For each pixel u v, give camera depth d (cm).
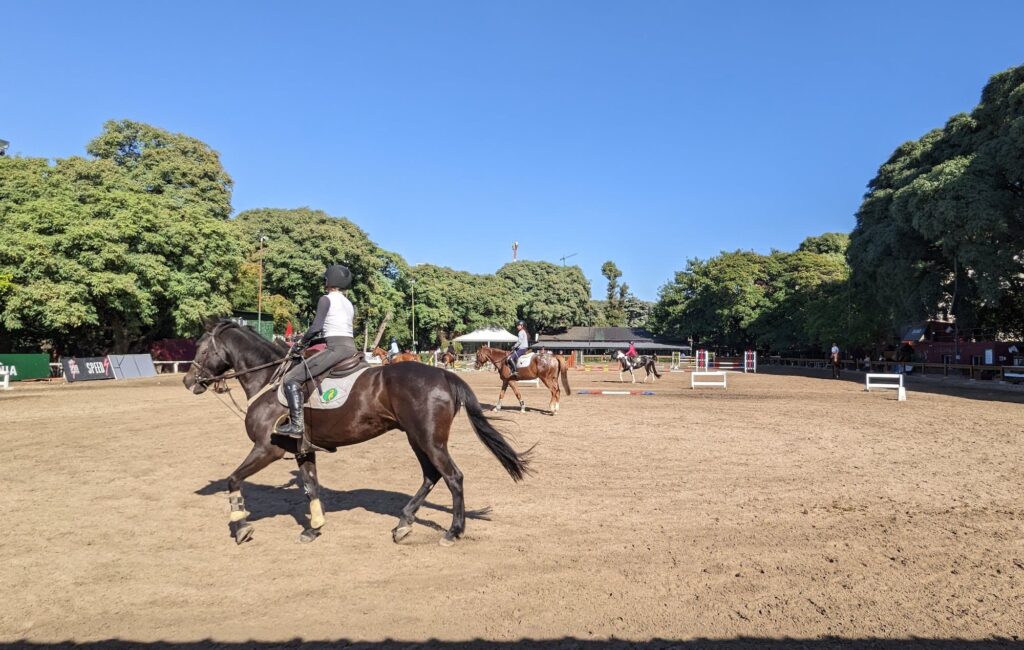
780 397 2264
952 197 2825
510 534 624
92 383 2914
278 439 615
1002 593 473
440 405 594
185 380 693
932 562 539
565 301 9325
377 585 495
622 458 1028
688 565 534
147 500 760
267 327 4697
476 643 399
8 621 435
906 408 1831
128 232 3294
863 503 737
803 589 482
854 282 4319
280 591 484
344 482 863
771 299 6694
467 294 8200
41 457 1034
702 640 401
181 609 453
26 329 3375
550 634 411
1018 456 1041
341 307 645
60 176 3538
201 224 3744
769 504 734
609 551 571
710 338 7812
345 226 5744
